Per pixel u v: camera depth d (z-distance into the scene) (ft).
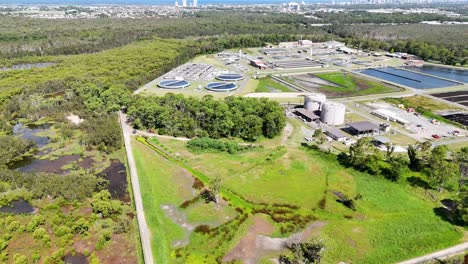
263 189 335.06
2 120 501.97
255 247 260.83
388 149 389.39
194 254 253.65
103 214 296.30
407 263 243.19
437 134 471.21
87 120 510.58
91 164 394.73
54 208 309.83
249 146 427.74
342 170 369.30
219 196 322.75
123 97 558.56
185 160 392.47
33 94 613.11
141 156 403.75
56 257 247.70
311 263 243.40
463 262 243.60
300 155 403.54
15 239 269.64
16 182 343.46
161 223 287.89
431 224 283.38
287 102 608.19
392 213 298.56
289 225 284.20
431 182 333.21
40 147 437.58
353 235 271.28
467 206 288.51
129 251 259.80
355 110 569.64
